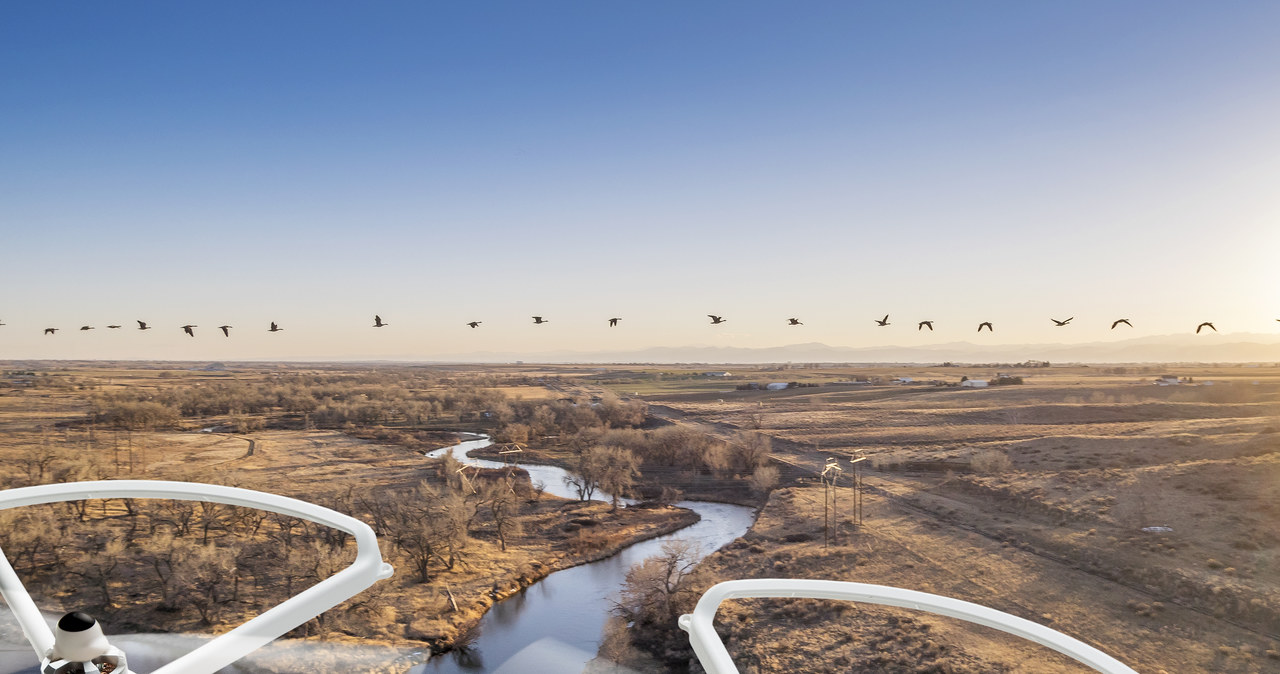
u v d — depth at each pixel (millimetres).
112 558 40875
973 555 54562
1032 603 45906
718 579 47906
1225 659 37938
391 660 38375
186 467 82188
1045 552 53812
